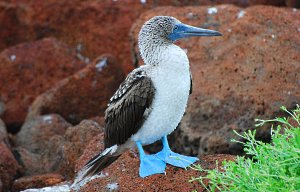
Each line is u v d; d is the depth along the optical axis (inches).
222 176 456.4
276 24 677.3
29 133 716.7
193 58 674.2
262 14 685.3
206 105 640.4
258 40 668.1
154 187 499.8
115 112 518.3
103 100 749.9
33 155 679.1
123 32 831.7
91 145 572.4
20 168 652.1
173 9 716.7
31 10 869.8
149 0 837.8
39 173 657.0
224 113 633.6
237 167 460.8
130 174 518.9
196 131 633.6
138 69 516.7
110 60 749.9
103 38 838.5
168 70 501.4
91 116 749.9
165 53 505.0
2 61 809.5
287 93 629.0
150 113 507.2
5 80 804.6
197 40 684.1
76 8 852.0
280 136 484.1
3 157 632.4
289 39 665.6
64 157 632.4
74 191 528.4
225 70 657.0
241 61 658.8
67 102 745.0
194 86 653.3
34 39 871.7
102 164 525.0
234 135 618.5
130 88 510.6
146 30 518.9
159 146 658.2
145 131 514.9
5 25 872.3
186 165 508.7
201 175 499.8
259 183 440.8
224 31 682.2
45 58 810.2
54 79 804.6
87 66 749.9
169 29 524.4
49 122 716.0
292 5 826.8
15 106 796.6
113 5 839.1
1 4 870.4
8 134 725.9
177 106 508.1
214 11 700.0
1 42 872.9
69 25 856.3
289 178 427.5
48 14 862.5
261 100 627.2
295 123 557.9
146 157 518.9
